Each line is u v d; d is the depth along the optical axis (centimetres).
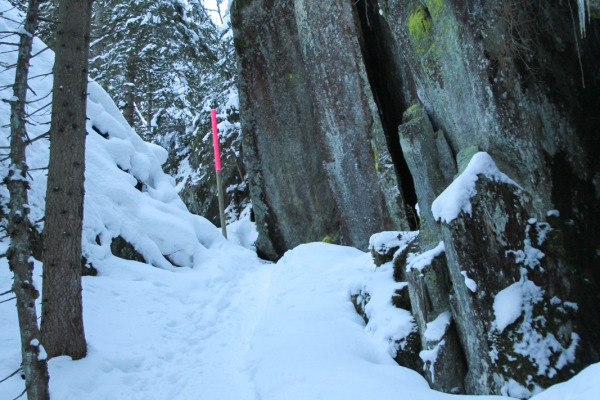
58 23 500
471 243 441
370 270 663
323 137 961
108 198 848
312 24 952
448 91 562
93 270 718
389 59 855
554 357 404
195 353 548
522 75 486
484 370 415
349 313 589
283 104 1066
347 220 949
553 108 489
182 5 1744
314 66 959
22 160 409
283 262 895
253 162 1118
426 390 398
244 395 422
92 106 1001
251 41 1090
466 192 457
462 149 554
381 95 908
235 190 1510
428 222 573
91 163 870
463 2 510
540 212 461
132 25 1608
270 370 439
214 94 1777
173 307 675
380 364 473
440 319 465
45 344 477
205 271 866
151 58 1703
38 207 707
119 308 623
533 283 434
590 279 440
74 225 493
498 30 488
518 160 477
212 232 1052
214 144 1216
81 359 480
